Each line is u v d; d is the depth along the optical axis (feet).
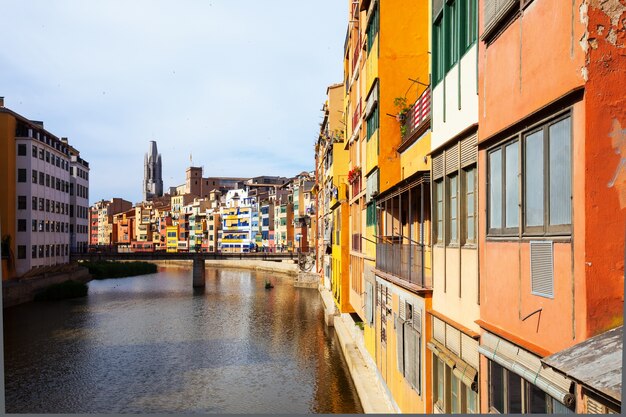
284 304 179.11
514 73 22.95
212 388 84.89
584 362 16.06
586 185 17.19
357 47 89.51
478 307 28.14
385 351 56.13
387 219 55.67
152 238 548.72
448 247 33.63
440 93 35.81
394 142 54.13
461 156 31.09
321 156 208.03
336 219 131.44
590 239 17.13
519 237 22.31
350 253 106.63
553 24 19.34
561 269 18.80
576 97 17.76
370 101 61.21
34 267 214.28
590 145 17.19
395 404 49.55
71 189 297.94
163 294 215.10
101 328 138.51
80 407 77.71
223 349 112.27
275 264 344.69
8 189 201.87
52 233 238.07
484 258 26.73
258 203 411.75
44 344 119.85
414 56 54.24
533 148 21.35
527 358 21.39
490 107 25.91
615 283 17.16
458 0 31.55
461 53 31.22
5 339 125.29
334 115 156.76
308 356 103.19
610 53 17.34
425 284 40.09
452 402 32.96
